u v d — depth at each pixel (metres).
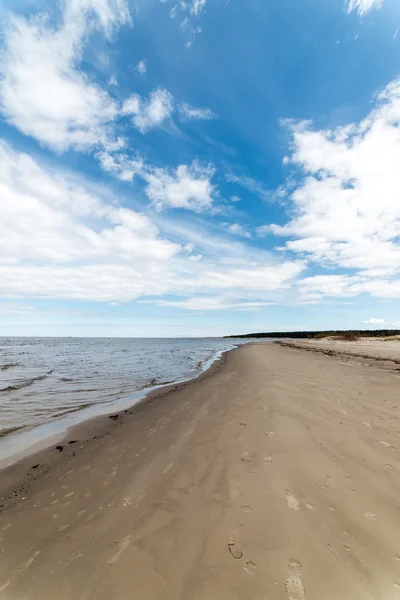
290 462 3.96
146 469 4.24
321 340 57.22
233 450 4.55
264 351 28.91
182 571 2.27
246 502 3.14
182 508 3.14
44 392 11.20
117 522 2.99
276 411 6.28
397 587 2.03
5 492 3.93
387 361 15.59
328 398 7.24
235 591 2.05
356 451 4.19
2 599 2.10
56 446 5.67
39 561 2.48
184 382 12.83
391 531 2.60
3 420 7.48
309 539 2.52
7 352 37.72
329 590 2.02
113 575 2.26
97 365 21.39
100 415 7.87
